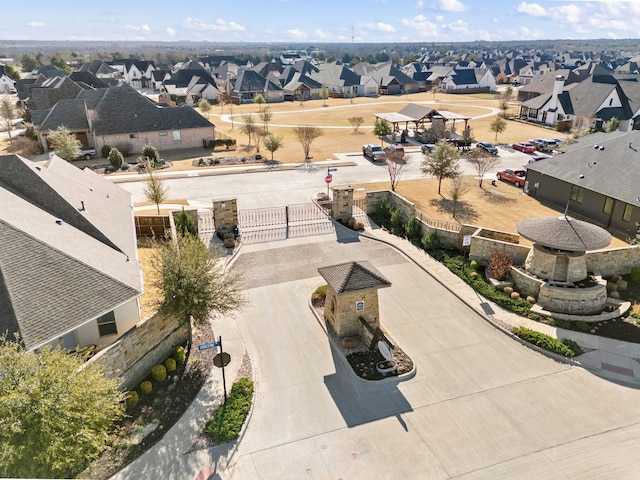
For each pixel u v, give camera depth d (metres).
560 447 15.28
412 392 17.61
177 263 18.25
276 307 23.05
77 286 16.78
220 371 18.55
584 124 69.69
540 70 150.50
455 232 29.14
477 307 23.09
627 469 14.50
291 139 65.00
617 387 18.03
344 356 19.41
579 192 34.84
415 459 14.77
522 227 24.72
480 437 15.63
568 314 22.55
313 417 16.38
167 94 105.88
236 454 14.88
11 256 16.25
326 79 123.00
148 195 33.41
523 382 18.25
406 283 25.55
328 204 36.81
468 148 57.97
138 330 17.44
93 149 56.62
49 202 21.34
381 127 62.03
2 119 78.38
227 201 30.89
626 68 158.75
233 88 108.19
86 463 14.01
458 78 127.38
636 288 24.88
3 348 12.49
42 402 11.62
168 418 16.12
